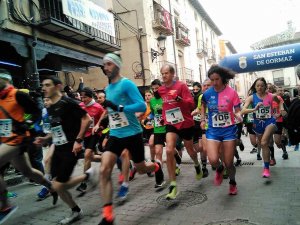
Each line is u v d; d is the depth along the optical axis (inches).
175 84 192.7
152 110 231.8
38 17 358.6
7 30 318.0
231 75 177.6
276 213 151.5
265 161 223.0
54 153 157.6
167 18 761.6
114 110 150.7
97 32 474.3
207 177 238.1
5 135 157.1
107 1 565.0
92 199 199.9
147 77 658.8
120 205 182.1
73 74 579.8
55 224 160.6
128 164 194.9
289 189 190.1
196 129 245.6
